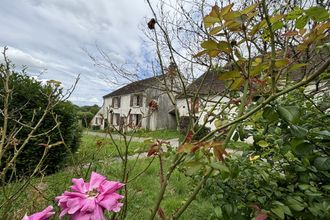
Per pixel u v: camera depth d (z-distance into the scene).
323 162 1.14
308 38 1.03
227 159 1.02
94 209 0.69
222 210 1.38
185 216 2.88
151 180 4.59
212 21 0.89
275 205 1.28
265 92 1.04
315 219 1.31
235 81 1.00
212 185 1.50
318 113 1.43
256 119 1.36
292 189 1.42
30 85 5.35
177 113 1.42
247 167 1.50
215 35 0.97
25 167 4.75
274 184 1.47
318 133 1.13
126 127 1.61
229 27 0.90
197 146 0.81
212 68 1.42
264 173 1.46
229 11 0.87
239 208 1.38
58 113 5.71
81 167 1.89
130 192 2.77
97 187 0.75
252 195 1.40
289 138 1.26
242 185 1.50
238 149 1.85
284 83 1.38
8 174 4.26
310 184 1.45
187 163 0.86
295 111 0.88
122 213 1.13
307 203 1.38
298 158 1.34
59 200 0.72
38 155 5.12
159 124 23.31
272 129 1.46
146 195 3.79
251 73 0.95
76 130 6.31
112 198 0.72
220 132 1.11
